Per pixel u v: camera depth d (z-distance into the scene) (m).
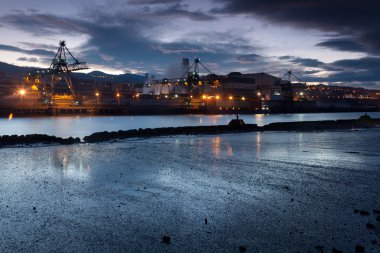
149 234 8.45
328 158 20.95
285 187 13.14
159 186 13.51
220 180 14.55
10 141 30.00
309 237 8.05
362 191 12.40
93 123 101.81
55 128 77.81
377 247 7.38
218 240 8.00
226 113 186.75
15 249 7.64
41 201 11.48
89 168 17.75
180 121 117.00
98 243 7.92
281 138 36.59
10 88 156.12
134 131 39.50
